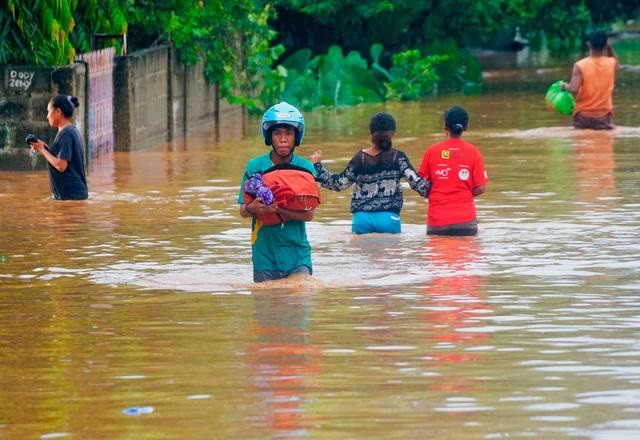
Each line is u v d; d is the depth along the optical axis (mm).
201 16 48875
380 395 13344
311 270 20234
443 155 24625
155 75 44500
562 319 17109
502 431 12016
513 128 47812
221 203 29516
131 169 36812
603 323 16828
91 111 39062
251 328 16766
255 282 19938
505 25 76625
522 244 23469
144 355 15406
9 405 13328
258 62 55406
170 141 45844
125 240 24422
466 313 17562
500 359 14883
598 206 28109
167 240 24375
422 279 20188
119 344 16031
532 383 13750
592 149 40031
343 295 18938
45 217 27594
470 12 74750
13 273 21234
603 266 21141
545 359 14859
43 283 20328
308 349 15523
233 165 37625
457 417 12500
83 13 41344
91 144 39062
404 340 15930
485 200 29266
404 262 21734
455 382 13828
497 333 16281
